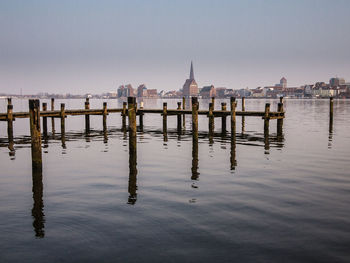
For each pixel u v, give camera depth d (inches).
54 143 936.3
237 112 1162.6
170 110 1314.0
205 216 350.0
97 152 775.7
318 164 624.1
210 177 523.2
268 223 331.0
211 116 1155.9
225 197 416.2
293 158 687.1
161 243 288.2
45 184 484.7
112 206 383.6
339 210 367.9
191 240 293.7
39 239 297.7
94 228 320.5
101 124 1670.8
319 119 1868.8
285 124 1544.0
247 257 264.1
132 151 615.8
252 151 778.8
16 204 393.7
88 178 520.1
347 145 870.4
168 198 412.8
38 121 516.4
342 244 285.0
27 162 658.8
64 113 1219.2
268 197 415.8
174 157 706.2
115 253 271.4
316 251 273.0
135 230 315.3
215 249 277.1
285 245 283.7
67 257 265.9
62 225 328.5
